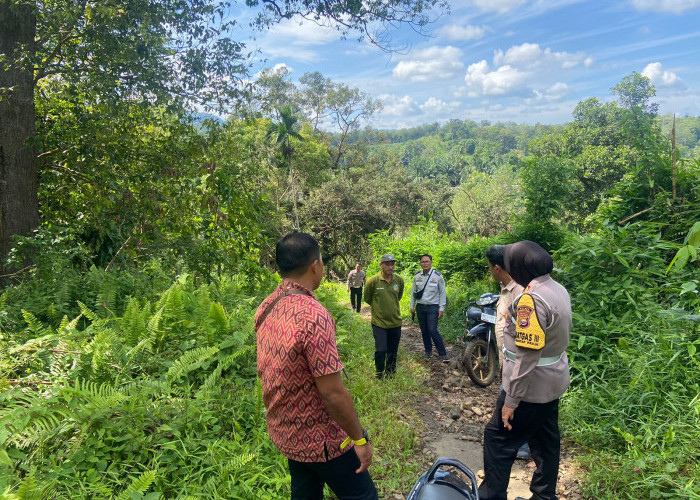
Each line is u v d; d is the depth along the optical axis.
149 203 9.55
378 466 3.85
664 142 6.63
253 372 4.86
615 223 6.67
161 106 9.60
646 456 3.54
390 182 42.31
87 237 9.73
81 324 6.08
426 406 5.48
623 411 4.09
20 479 2.86
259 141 35.41
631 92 37.38
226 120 9.98
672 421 3.82
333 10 10.99
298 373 2.08
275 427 2.22
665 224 5.96
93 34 8.16
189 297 6.29
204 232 9.59
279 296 2.23
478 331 6.16
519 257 3.01
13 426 3.01
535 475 3.21
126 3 8.18
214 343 5.08
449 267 13.30
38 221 9.03
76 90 8.77
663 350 4.44
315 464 2.18
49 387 3.58
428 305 7.32
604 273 5.76
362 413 4.95
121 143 9.78
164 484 3.14
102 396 3.35
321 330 2.04
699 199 6.21
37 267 7.14
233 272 9.29
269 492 3.21
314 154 39.75
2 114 8.46
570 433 4.20
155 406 3.78
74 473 3.05
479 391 6.00
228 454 3.54
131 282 7.34
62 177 10.49
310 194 39.66
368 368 6.43
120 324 5.21
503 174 56.81
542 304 2.84
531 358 2.81
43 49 8.89
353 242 39.06
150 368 4.57
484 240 12.52
